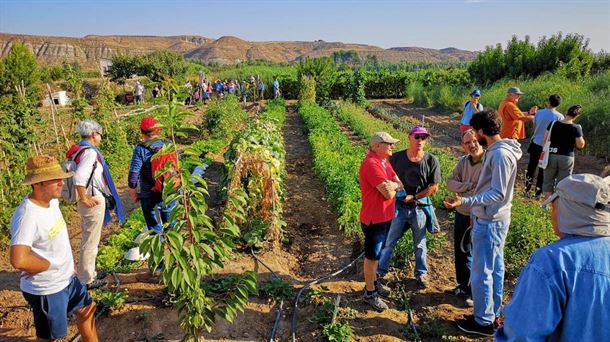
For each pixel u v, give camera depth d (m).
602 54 27.38
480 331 5.02
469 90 27.77
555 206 2.51
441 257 7.17
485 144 4.78
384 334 5.16
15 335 5.26
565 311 2.20
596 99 15.17
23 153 9.13
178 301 4.29
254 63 85.94
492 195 4.41
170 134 4.29
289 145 17.23
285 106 29.59
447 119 24.12
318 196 10.62
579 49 27.39
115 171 12.26
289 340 5.17
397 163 5.95
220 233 4.44
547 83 20.66
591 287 2.17
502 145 4.51
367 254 5.52
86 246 5.91
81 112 12.82
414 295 6.02
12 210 7.82
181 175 4.05
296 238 8.23
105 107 13.98
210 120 18.92
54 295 4.12
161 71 47.78
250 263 6.97
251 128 12.47
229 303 4.41
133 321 5.43
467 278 5.79
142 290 6.10
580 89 18.41
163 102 4.23
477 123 4.60
